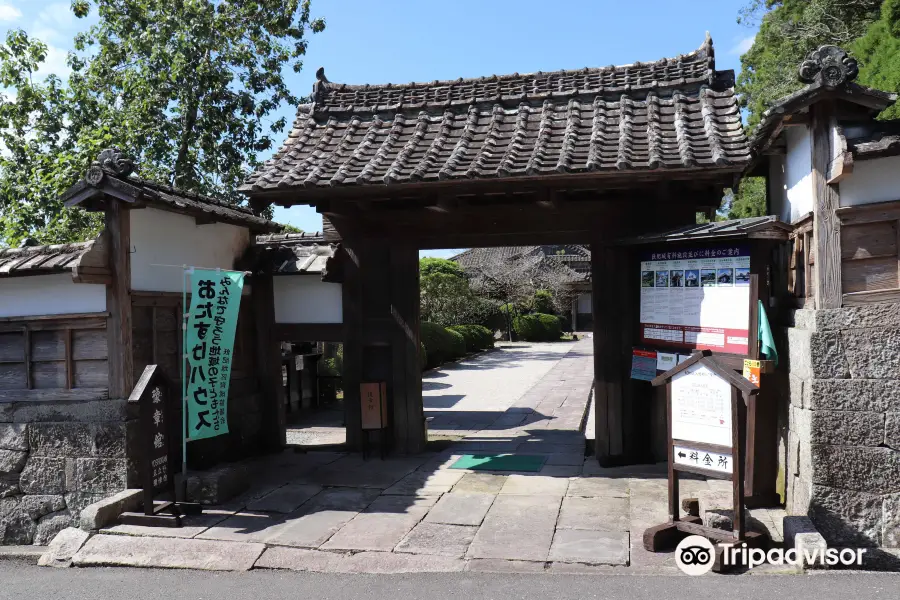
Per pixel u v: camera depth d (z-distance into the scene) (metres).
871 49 8.91
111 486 6.03
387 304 7.84
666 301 6.27
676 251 6.16
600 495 6.02
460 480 6.70
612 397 7.03
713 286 5.74
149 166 14.45
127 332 6.04
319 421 11.02
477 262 34.09
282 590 4.40
